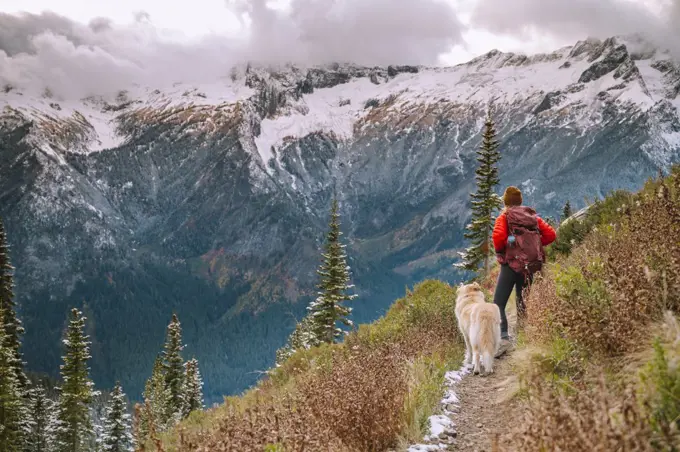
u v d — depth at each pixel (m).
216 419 6.09
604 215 9.79
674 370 2.92
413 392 5.34
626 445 2.44
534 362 5.41
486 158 31.23
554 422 2.78
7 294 38.44
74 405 42.84
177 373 50.69
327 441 4.00
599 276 5.23
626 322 4.07
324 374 6.15
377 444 4.53
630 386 3.21
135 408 4.44
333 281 36.44
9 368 33.03
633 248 5.25
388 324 11.40
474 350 7.18
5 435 32.97
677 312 3.95
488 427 4.87
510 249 7.87
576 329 4.50
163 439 6.64
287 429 3.93
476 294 8.26
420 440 4.68
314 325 36.34
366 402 4.64
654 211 5.80
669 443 2.52
